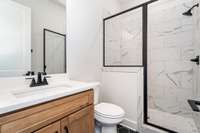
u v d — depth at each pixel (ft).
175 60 7.00
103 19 7.93
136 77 6.28
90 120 4.35
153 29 7.75
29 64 4.55
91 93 4.44
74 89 3.71
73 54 6.15
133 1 8.92
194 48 5.81
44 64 5.04
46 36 5.09
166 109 7.29
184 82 6.67
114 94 7.14
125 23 8.69
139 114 6.17
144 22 6.97
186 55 6.59
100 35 7.76
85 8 6.73
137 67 6.27
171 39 7.13
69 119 3.52
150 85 7.77
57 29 5.46
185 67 6.64
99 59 7.68
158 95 7.61
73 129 3.66
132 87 6.41
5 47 3.93
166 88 7.32
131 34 8.38
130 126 6.44
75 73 6.25
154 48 7.77
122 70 6.80
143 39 7.01
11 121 2.36
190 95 6.45
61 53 5.66
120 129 6.35
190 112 6.43
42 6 4.92
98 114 5.03
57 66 5.51
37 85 4.28
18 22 4.24
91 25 7.12
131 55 8.40
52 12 5.25
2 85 3.81
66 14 5.80
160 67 7.55
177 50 6.92
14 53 4.14
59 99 3.30
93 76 7.26
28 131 2.61
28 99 2.68
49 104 3.03
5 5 3.92
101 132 5.42
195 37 5.41
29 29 4.55
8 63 3.99
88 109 4.26
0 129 2.22
